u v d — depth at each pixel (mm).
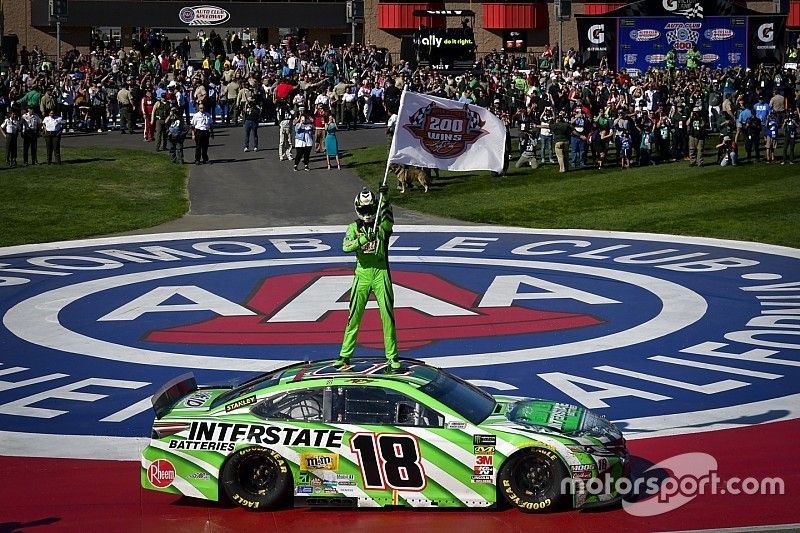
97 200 45906
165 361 24594
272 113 65562
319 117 55656
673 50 65688
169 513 15367
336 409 15312
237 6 78625
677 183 48000
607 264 35125
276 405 15438
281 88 61719
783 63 66125
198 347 25797
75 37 78500
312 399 15398
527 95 57781
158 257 36781
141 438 19188
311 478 15188
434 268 34594
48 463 17828
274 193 47688
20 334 27219
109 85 62938
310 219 43156
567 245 38281
